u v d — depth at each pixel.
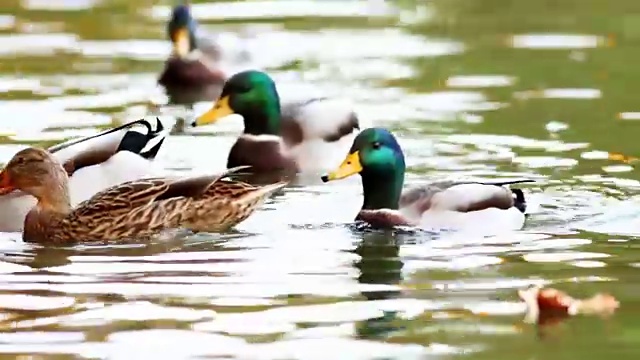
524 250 13.56
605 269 12.83
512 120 18.91
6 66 22.34
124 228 14.38
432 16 26.77
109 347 10.67
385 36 24.83
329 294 12.12
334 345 10.70
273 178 17.27
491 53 23.31
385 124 18.80
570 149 17.44
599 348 10.57
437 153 17.31
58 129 18.33
